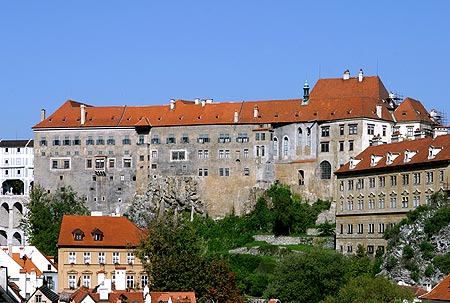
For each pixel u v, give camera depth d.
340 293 175.50
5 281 157.25
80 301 157.50
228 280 186.75
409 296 168.00
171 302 155.75
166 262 188.00
